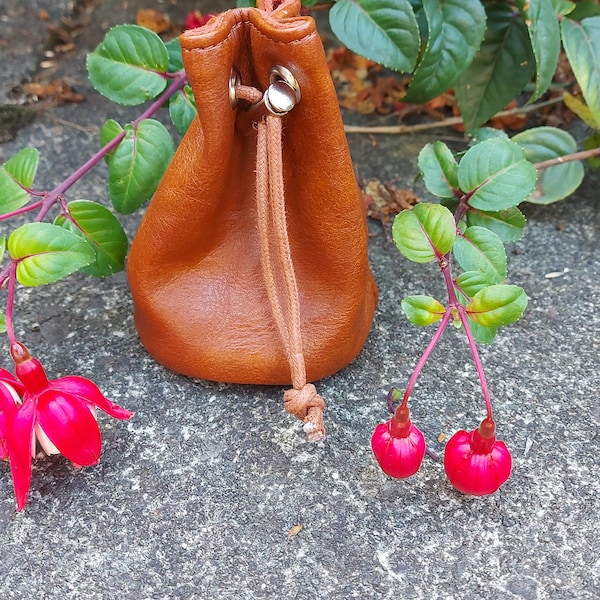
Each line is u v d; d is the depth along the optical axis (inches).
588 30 17.1
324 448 14.0
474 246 14.5
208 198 13.2
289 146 12.8
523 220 15.5
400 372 15.2
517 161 14.9
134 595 12.5
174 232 13.6
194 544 13.0
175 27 25.1
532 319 16.2
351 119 21.8
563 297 16.6
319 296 14.2
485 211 15.5
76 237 13.3
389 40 16.4
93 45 24.3
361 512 13.3
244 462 13.9
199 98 12.0
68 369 15.2
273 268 14.0
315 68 11.9
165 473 13.7
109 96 15.7
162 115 21.8
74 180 15.1
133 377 15.0
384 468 12.7
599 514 13.3
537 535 13.1
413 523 13.2
